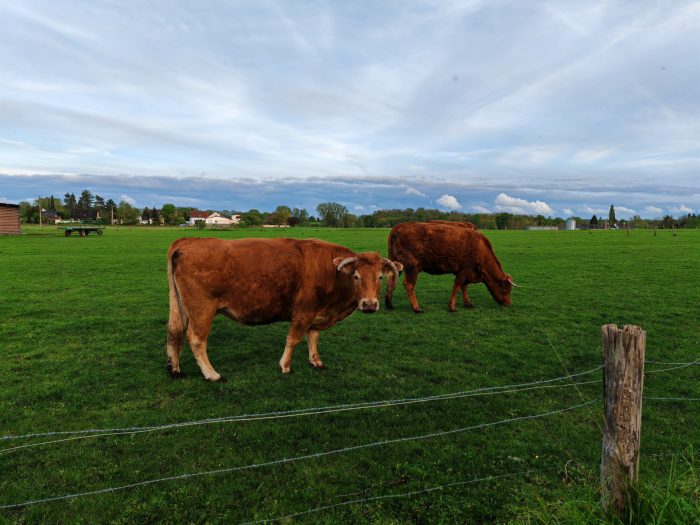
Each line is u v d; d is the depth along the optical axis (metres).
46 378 6.54
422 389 6.20
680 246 33.44
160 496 3.80
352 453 4.52
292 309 6.70
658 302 12.35
